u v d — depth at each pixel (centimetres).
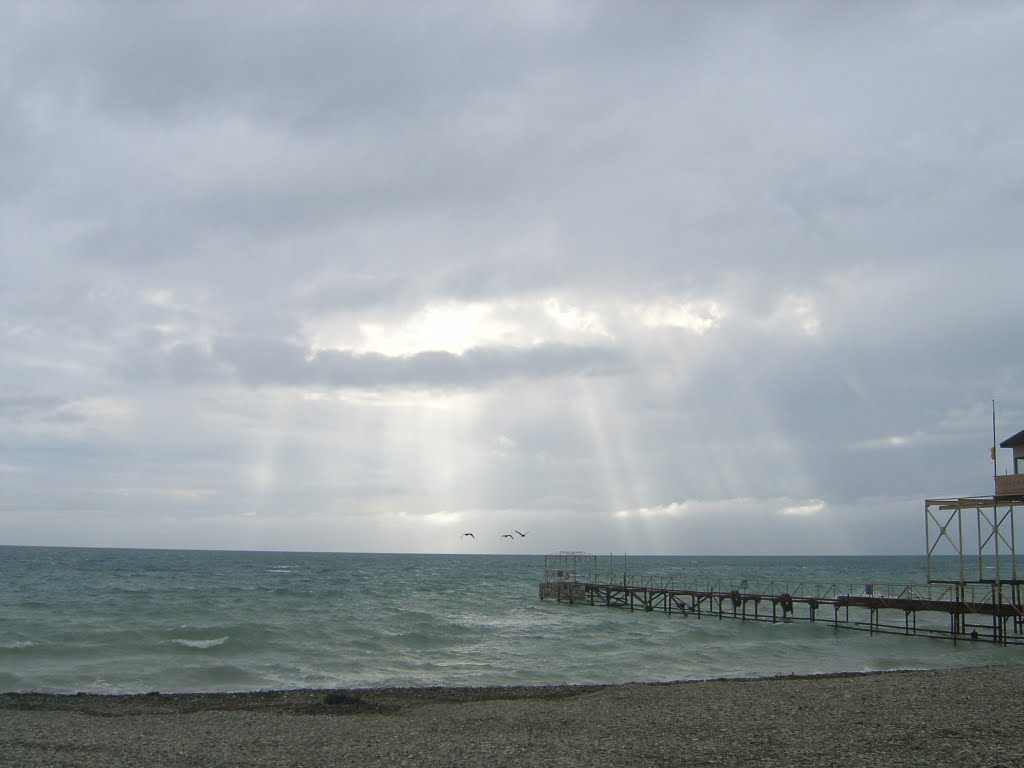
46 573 11538
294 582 10788
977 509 4578
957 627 4725
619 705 2522
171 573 12638
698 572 16438
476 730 2128
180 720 2320
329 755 1827
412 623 5084
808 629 5419
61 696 2791
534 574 16025
